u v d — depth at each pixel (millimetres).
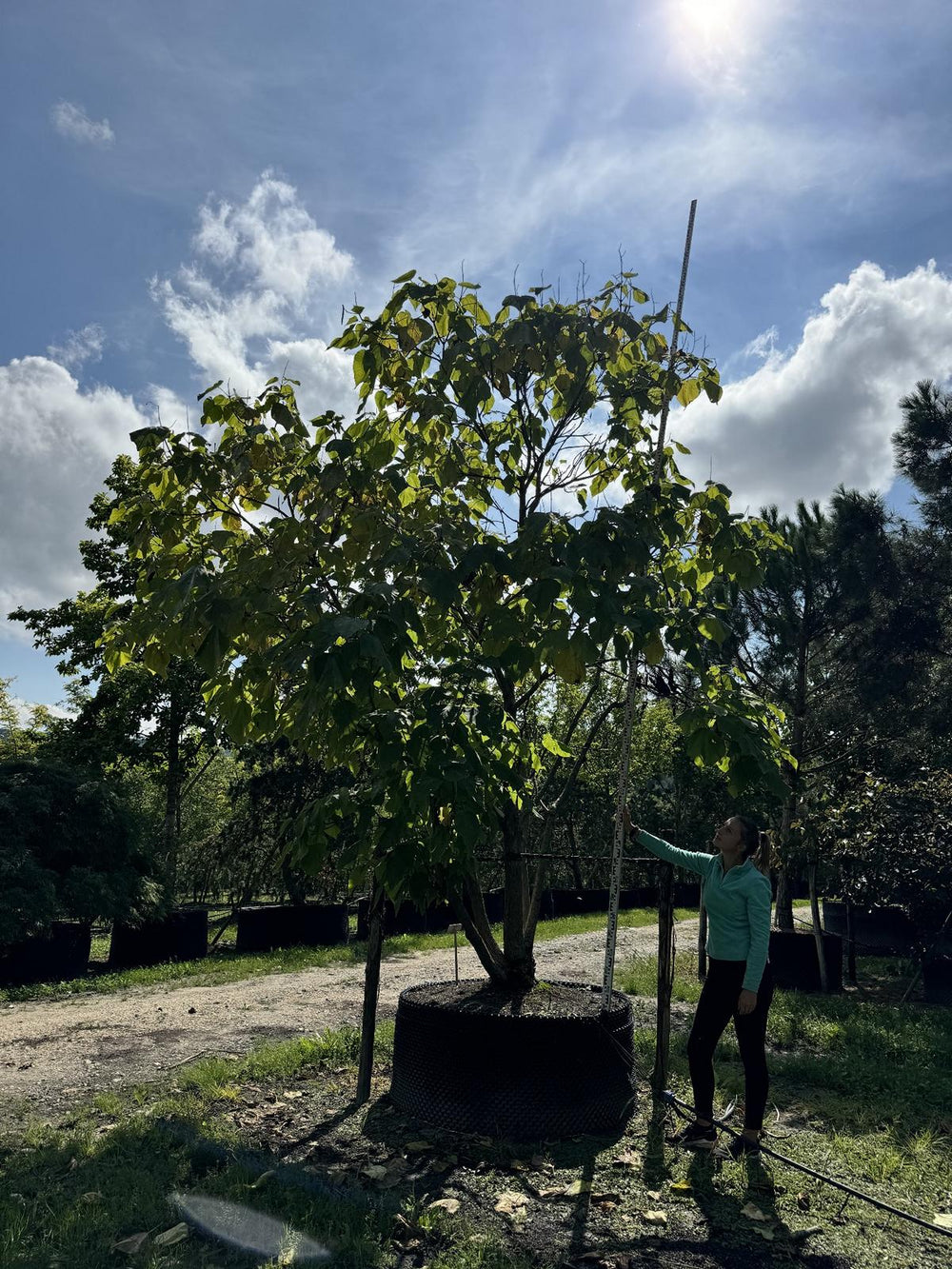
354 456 4375
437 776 3822
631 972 9906
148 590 4477
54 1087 5414
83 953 10859
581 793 21219
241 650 4480
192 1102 4879
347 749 4664
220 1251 3174
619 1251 3232
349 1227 3334
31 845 11008
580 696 13688
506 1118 4355
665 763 21672
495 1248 3217
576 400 5020
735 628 12109
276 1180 3758
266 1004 8352
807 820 10234
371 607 3723
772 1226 3473
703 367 4895
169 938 12336
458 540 4207
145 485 4578
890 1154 4258
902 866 9492
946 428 12953
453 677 4352
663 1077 4871
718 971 4348
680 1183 3799
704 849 22562
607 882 24109
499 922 17219
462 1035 4488
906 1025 7613
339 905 13922
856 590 11867
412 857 4027
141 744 17656
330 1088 5172
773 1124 4746
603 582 3811
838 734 12180
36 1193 3654
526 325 4359
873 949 13242
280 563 4211
